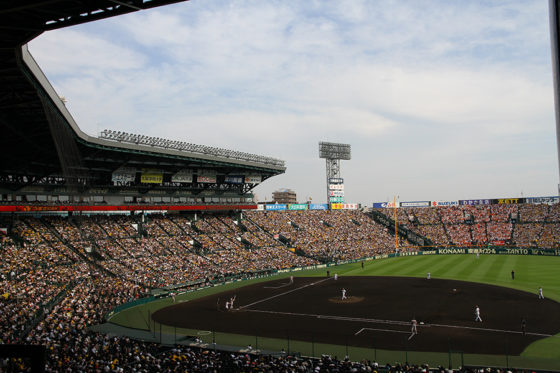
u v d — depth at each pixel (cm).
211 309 5362
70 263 6278
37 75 3444
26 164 6625
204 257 8175
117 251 7244
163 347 3684
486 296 5556
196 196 10012
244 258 8700
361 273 8306
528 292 5731
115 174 7794
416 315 4678
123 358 2942
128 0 2103
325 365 2897
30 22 2384
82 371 2567
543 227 11650
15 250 5994
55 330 3884
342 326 4331
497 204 13512
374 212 14475
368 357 3369
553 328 3950
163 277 6794
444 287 6362
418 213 14038
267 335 4097
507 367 2923
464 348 3475
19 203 6750
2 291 4750
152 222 8925
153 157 7831
